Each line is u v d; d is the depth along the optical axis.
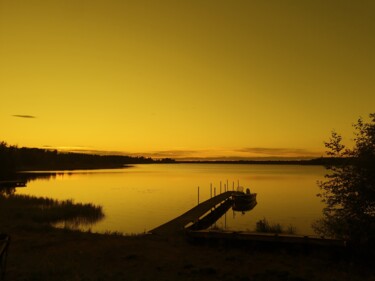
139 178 108.12
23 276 9.66
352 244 12.73
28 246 14.49
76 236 16.75
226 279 10.23
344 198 12.90
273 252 13.68
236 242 14.38
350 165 13.02
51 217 30.03
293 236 13.73
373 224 12.28
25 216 28.09
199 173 168.75
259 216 35.19
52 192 58.84
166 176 125.69
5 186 66.88
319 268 11.61
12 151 82.19
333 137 13.37
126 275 10.30
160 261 12.24
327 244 13.04
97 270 10.74
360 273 11.12
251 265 11.88
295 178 115.12
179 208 40.03
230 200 45.59
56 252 13.52
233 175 143.12
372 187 12.51
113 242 15.34
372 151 12.66
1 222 22.03
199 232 14.98
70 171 156.25
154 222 30.42
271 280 10.21
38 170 164.62
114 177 111.25
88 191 61.41
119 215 34.31
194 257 12.84
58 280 9.46
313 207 41.09
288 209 39.72
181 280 10.07
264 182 92.06
